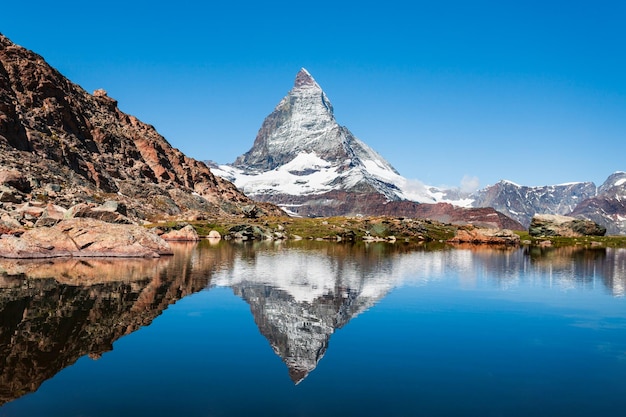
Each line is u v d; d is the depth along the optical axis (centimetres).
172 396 2520
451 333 3894
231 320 4106
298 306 4822
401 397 2598
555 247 16538
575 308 5069
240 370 2930
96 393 2536
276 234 17088
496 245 17350
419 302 5231
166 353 3188
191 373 2850
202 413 2339
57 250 8125
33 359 2992
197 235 14588
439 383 2806
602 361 3262
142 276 6334
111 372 2830
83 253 8256
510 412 2455
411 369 3023
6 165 15125
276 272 7356
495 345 3584
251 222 19350
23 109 19788
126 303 4616
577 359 3294
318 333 3812
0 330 3547
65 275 6144
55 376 2745
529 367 3117
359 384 2759
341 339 3659
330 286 6172
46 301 4550
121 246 8519
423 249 14025
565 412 2472
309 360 3142
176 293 5241
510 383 2836
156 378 2756
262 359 3128
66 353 3125
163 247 9275
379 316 4469
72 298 4728
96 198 16000
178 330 3741
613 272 8494
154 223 16050
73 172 18375
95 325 3784
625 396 2680
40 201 12938
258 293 5459
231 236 16462
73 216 10162
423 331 3931
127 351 3209
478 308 4966
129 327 3775
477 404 2539
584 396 2673
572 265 9775
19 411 2311
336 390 2666
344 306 4897
